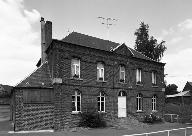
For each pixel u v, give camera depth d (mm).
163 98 32375
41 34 28422
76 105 22828
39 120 21078
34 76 22688
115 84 26375
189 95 60250
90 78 24094
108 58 26016
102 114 24516
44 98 21578
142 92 29391
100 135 18297
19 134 18531
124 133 19547
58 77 21594
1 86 48844
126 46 28078
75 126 22125
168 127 25062
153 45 46031
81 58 23547
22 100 20891
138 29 47406
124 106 27172
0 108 40000
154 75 31938
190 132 22141
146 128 23625
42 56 27844
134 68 28781
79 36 26234
